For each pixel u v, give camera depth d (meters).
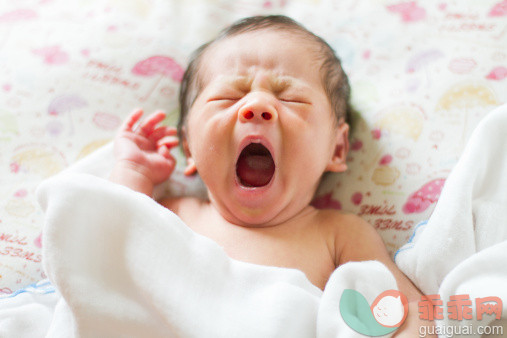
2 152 1.23
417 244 0.95
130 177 1.13
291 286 0.85
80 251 0.86
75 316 0.83
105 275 0.86
